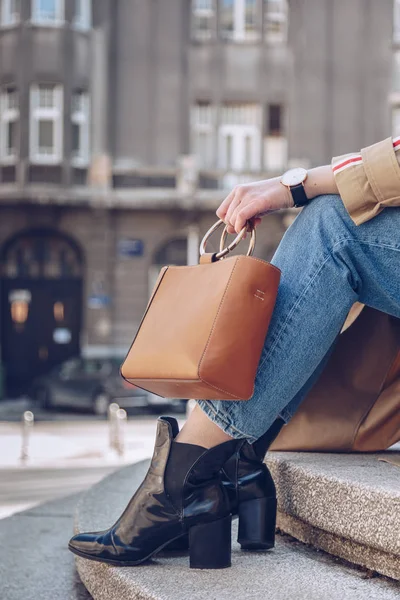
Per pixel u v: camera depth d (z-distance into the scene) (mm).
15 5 28781
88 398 23859
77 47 28672
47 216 29062
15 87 28734
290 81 29234
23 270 29516
